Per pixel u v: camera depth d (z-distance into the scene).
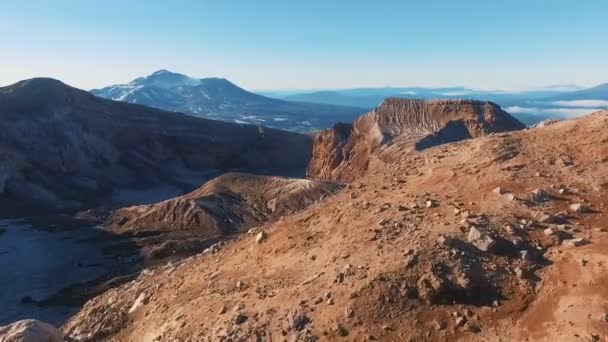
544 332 10.72
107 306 22.55
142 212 83.50
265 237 19.53
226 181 91.75
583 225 13.22
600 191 14.27
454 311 11.78
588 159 15.96
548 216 13.59
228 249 21.42
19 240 74.94
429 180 17.73
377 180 20.20
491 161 17.34
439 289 12.12
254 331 13.59
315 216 19.00
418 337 11.55
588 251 12.12
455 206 15.16
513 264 12.45
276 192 85.88
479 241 13.06
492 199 15.00
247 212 82.00
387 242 14.34
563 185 14.97
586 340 10.09
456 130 96.81
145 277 24.97
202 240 66.00
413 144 87.75
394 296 12.45
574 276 11.62
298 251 16.95
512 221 13.76
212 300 16.53
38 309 47.47
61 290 52.97
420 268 12.77
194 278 19.66
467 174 17.02
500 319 11.34
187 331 15.48
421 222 14.88
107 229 79.81
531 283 11.90
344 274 13.82
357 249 14.72
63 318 44.53
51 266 62.97
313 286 14.16
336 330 12.37
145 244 68.88
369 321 12.23
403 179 18.92
